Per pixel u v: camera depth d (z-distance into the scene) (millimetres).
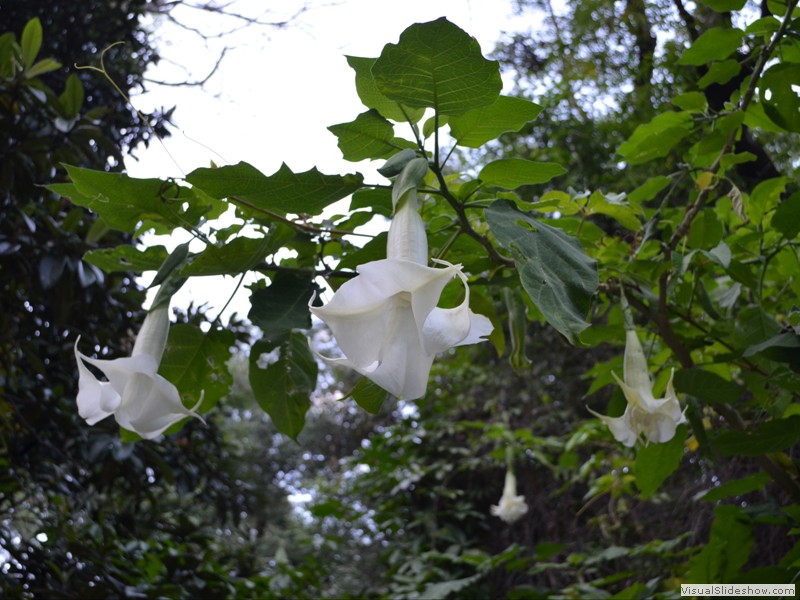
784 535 4012
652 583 3662
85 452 4336
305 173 1547
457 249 2004
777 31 2316
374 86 1600
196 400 1931
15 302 4098
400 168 1435
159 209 1741
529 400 7344
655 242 2842
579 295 1356
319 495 9633
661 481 2445
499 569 6941
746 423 2939
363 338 1086
